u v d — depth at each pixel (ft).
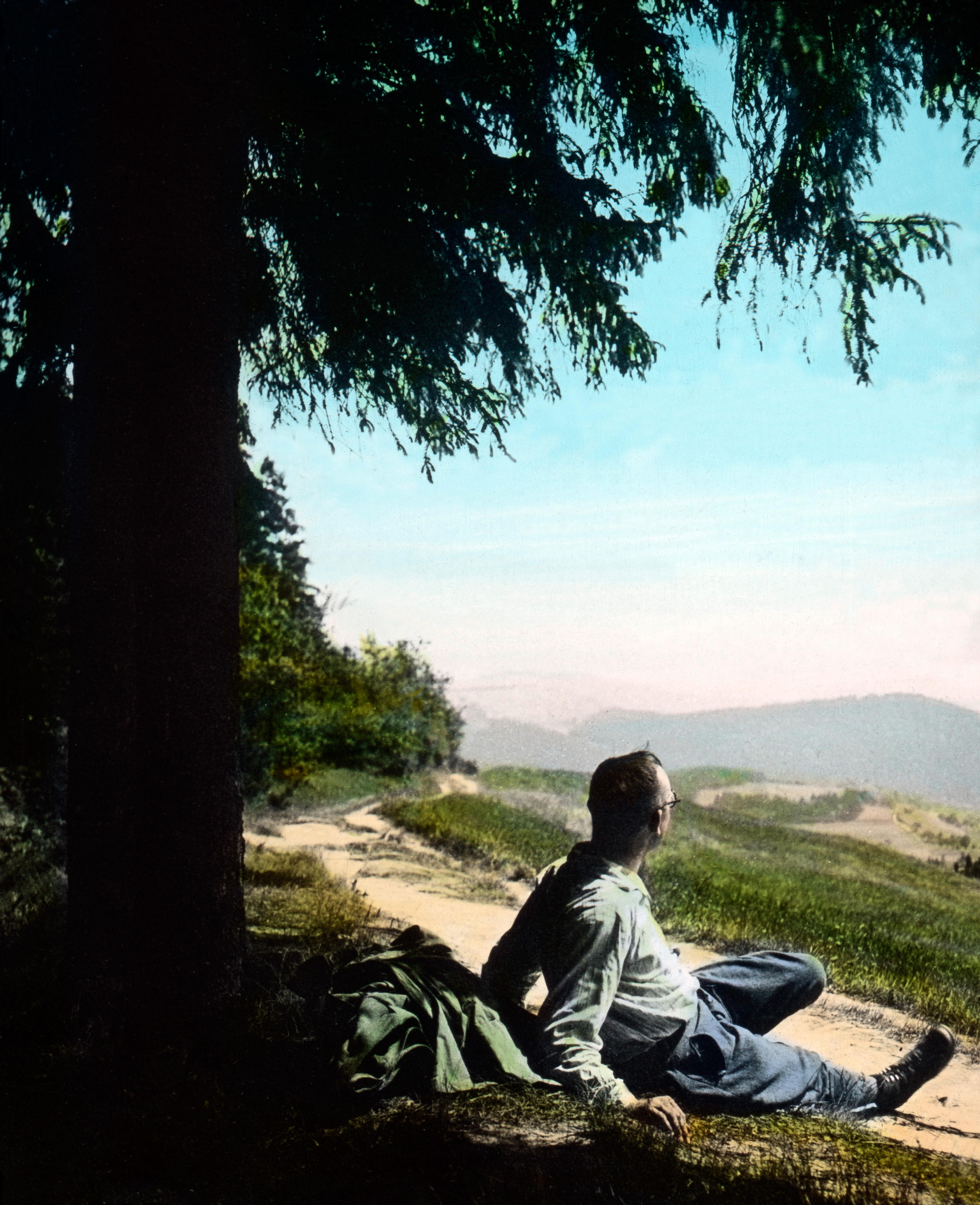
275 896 25.75
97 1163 9.44
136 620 13.65
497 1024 11.85
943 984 26.61
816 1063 12.52
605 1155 9.55
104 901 13.32
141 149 13.88
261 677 57.67
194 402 13.93
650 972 11.73
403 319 21.65
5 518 18.58
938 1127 12.85
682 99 18.35
